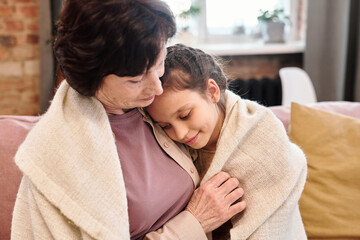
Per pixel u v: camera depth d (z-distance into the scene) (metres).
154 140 0.98
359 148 1.36
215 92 0.95
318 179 1.34
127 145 0.91
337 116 1.42
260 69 3.12
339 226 1.30
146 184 0.89
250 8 3.14
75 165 0.78
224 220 0.97
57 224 0.77
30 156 0.77
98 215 0.78
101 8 0.65
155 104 0.90
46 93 2.62
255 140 0.97
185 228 0.92
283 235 0.98
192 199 0.97
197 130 0.92
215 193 0.95
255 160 0.97
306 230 1.32
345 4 2.63
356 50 2.77
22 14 2.71
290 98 2.36
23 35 2.75
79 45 0.68
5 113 2.86
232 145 0.95
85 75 0.71
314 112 1.42
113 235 0.79
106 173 0.80
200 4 3.10
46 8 2.49
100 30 0.66
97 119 0.83
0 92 2.82
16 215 0.81
